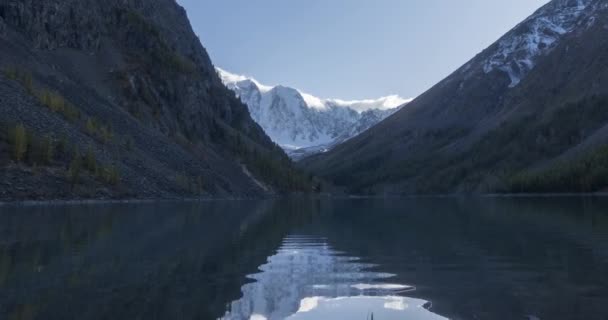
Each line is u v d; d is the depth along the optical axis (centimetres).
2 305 1688
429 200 16788
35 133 10688
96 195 10194
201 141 19412
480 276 2220
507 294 1847
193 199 13000
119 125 14750
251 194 17162
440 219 6141
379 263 2639
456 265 2530
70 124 12294
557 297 1781
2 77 12069
